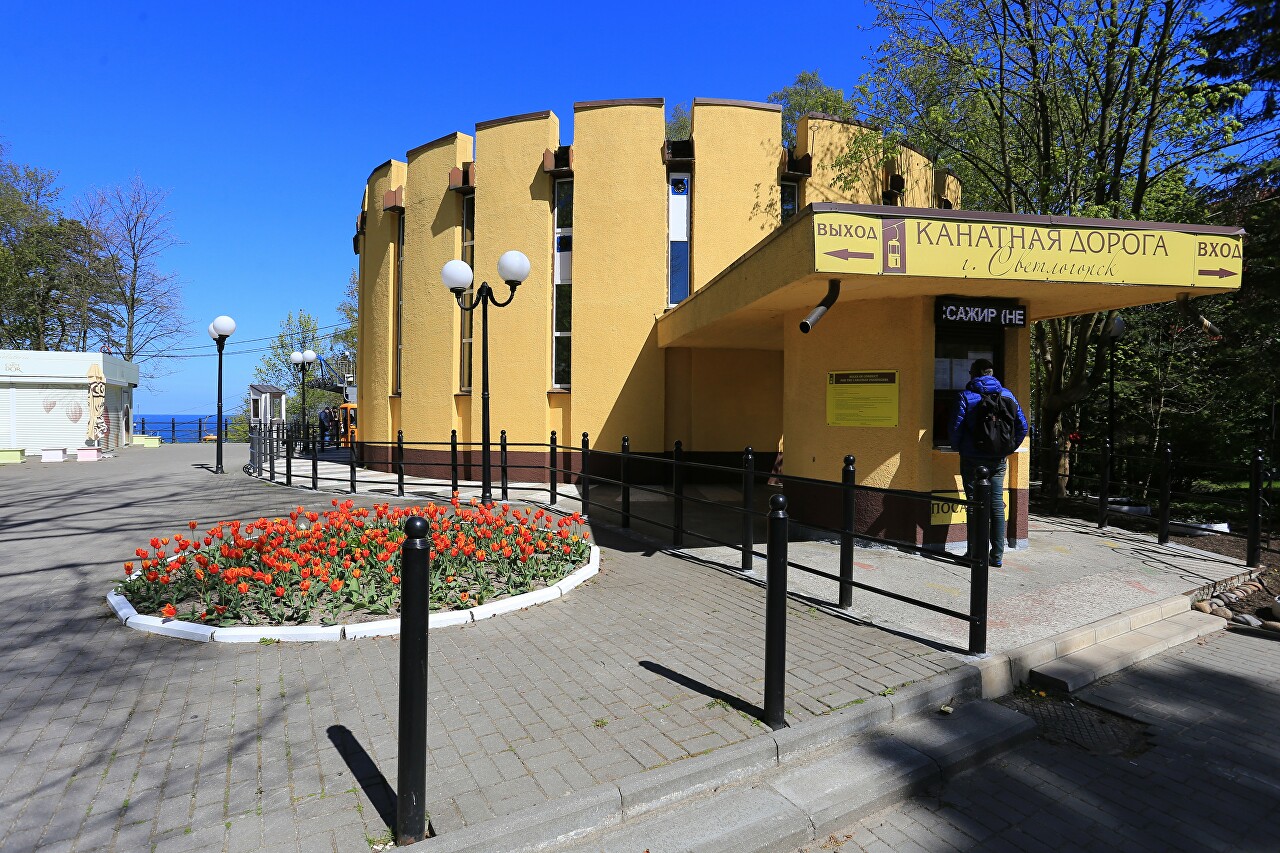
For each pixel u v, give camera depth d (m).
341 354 41.56
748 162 12.19
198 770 2.89
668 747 3.08
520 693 3.64
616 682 3.79
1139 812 2.97
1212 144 9.57
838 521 7.37
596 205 12.27
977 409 6.16
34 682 3.75
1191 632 5.11
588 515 8.99
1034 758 3.43
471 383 13.14
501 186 12.75
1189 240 5.84
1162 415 11.77
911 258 5.43
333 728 3.25
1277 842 2.77
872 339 7.04
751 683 3.78
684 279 12.37
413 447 13.68
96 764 2.93
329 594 4.98
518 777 2.83
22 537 7.54
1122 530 8.41
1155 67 9.29
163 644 4.31
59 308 32.28
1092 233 5.71
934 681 3.82
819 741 3.27
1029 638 4.56
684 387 12.43
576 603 5.23
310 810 2.62
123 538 7.48
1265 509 9.52
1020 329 7.07
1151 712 3.93
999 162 11.88
